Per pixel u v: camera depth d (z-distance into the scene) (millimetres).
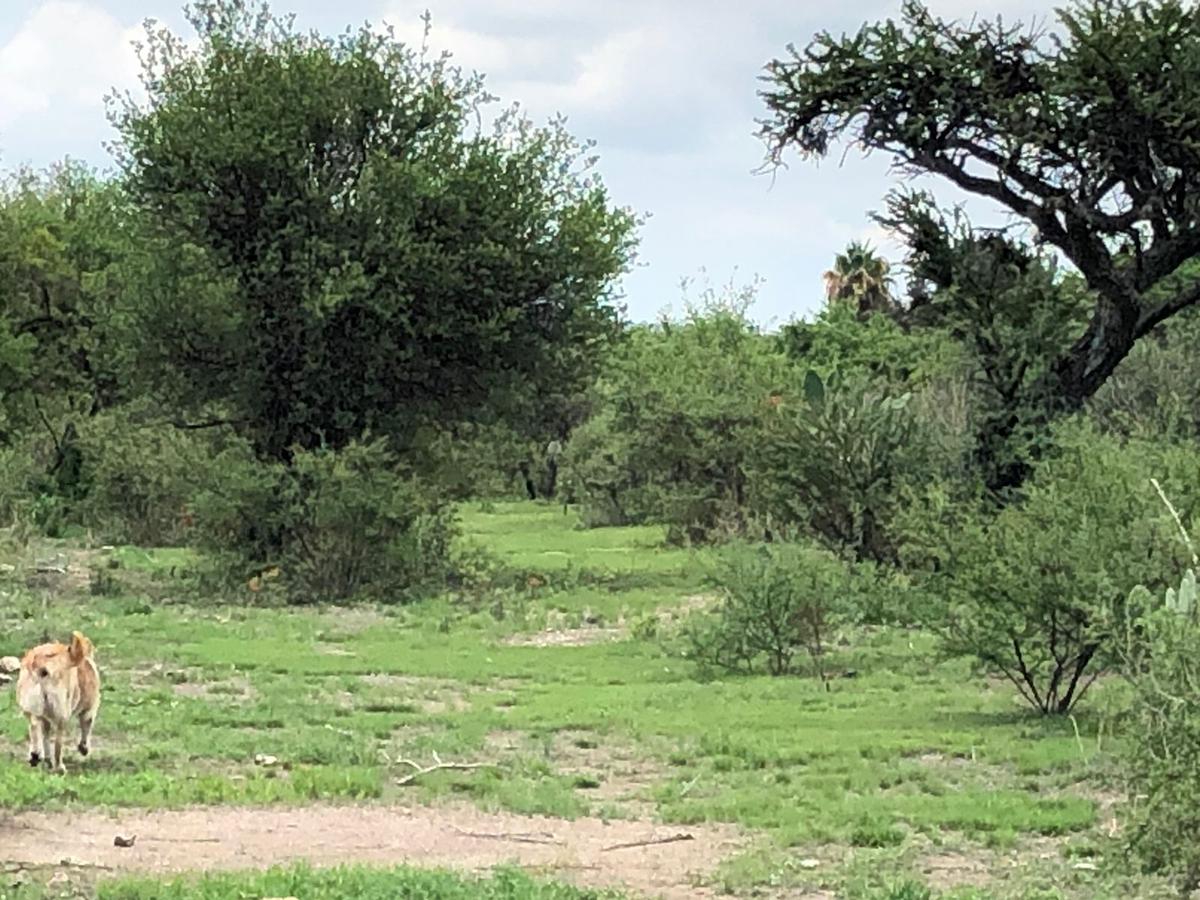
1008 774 14398
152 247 35531
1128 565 15805
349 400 35812
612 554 43375
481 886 9547
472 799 13305
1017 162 29859
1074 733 16203
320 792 13148
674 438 45281
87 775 13406
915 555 20938
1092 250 29859
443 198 35031
